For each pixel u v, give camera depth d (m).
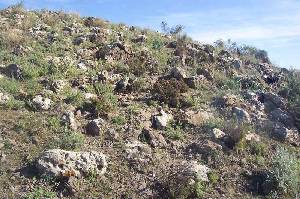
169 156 12.72
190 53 20.78
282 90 17.97
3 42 18.61
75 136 12.48
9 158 11.62
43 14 23.97
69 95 14.71
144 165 12.05
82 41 19.86
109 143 12.80
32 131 12.66
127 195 10.97
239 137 13.46
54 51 18.53
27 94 14.49
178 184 11.27
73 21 23.47
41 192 10.51
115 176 11.55
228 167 12.58
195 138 13.75
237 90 17.47
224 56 21.88
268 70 21.83
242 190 11.80
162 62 19.30
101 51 18.62
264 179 12.16
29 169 11.28
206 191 11.48
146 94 16.00
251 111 15.72
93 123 13.30
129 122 13.92
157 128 13.98
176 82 16.25
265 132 14.54
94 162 11.52
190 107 15.39
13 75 15.84
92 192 10.89
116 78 16.67
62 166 11.17
